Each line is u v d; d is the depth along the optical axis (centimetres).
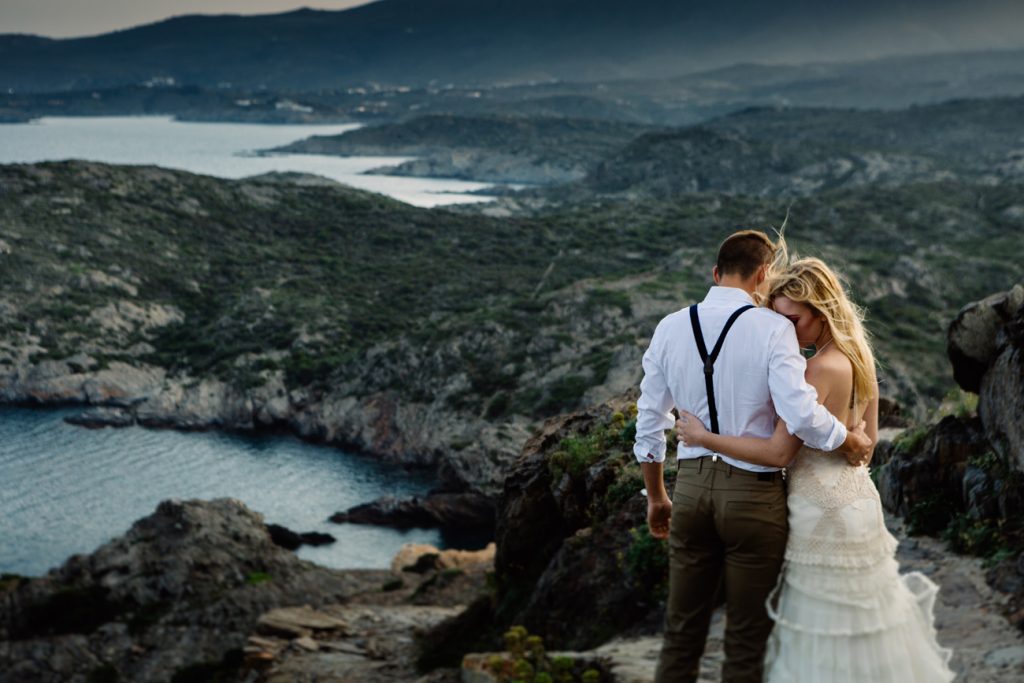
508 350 10762
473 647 1221
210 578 3180
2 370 11550
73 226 15288
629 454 1034
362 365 11306
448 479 9344
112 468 9581
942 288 12100
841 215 18112
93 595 3033
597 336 10806
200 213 17212
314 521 8381
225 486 9219
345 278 15075
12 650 2672
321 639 1662
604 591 852
